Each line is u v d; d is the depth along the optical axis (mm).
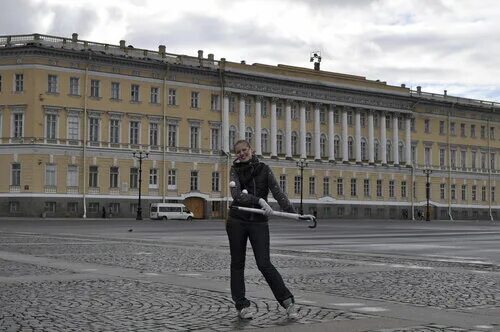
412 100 113062
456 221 104625
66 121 81875
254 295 13031
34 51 79625
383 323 10250
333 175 104875
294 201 100312
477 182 122625
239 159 10789
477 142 122938
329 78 105062
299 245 30312
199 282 15172
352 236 40594
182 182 90750
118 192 85062
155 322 10219
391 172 111250
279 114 100562
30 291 13461
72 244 29609
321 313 11102
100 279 15656
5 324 10023
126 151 85875
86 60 83062
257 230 10609
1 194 79688
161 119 89125
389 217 110438
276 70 99125
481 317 10883
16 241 31953
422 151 115312
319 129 103750
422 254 24875
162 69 89062
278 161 99188
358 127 107938
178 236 38656
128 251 25266
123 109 85938
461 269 18828
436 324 10219
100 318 10516
